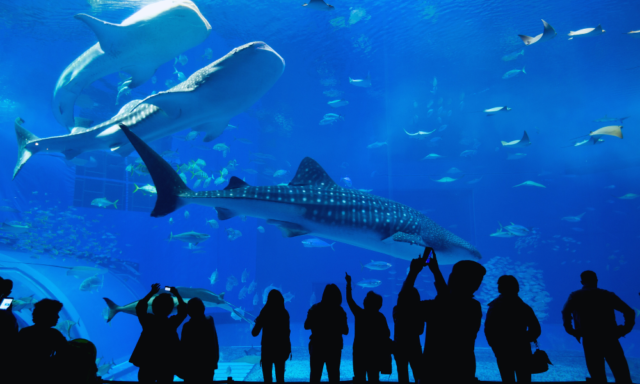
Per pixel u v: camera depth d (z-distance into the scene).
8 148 15.12
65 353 2.16
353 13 12.34
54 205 15.55
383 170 21.53
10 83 13.56
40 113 15.38
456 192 21.27
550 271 18.89
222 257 18.95
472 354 2.40
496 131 20.77
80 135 5.57
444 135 21.12
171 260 18.34
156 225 18.28
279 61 4.64
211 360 2.77
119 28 4.48
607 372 5.36
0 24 10.35
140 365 2.61
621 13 12.72
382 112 21.31
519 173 20.30
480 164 20.75
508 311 2.65
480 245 19.80
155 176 4.54
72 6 9.55
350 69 17.25
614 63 16.17
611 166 19.16
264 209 5.01
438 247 5.66
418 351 2.76
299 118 21.28
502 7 12.58
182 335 2.76
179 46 4.84
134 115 5.30
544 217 19.64
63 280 9.09
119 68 5.20
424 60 16.45
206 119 5.11
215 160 19.36
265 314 3.05
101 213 16.75
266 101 19.70
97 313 9.28
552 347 10.08
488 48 15.34
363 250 20.12
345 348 8.90
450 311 2.43
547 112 19.95
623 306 3.07
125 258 17.11
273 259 20.09
